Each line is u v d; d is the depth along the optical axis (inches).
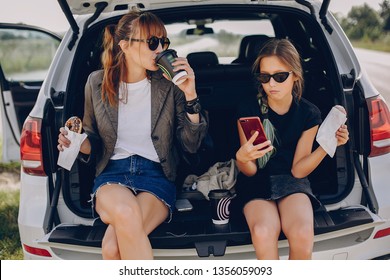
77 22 141.0
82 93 134.3
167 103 116.2
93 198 113.5
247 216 110.6
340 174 121.6
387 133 122.5
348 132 120.1
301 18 140.3
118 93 115.1
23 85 212.2
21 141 123.7
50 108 123.1
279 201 113.6
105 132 116.1
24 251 122.1
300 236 105.7
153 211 111.7
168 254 111.2
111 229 110.0
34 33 252.4
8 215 199.6
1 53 691.4
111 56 113.8
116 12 142.3
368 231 116.4
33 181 122.2
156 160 118.0
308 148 116.4
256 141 111.0
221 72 159.0
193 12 141.6
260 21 200.4
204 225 112.5
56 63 131.6
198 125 113.1
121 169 115.8
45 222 116.2
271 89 112.4
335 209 119.5
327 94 132.3
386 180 121.6
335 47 134.6
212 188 119.6
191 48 221.9
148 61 112.0
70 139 111.3
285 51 111.3
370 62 640.4
